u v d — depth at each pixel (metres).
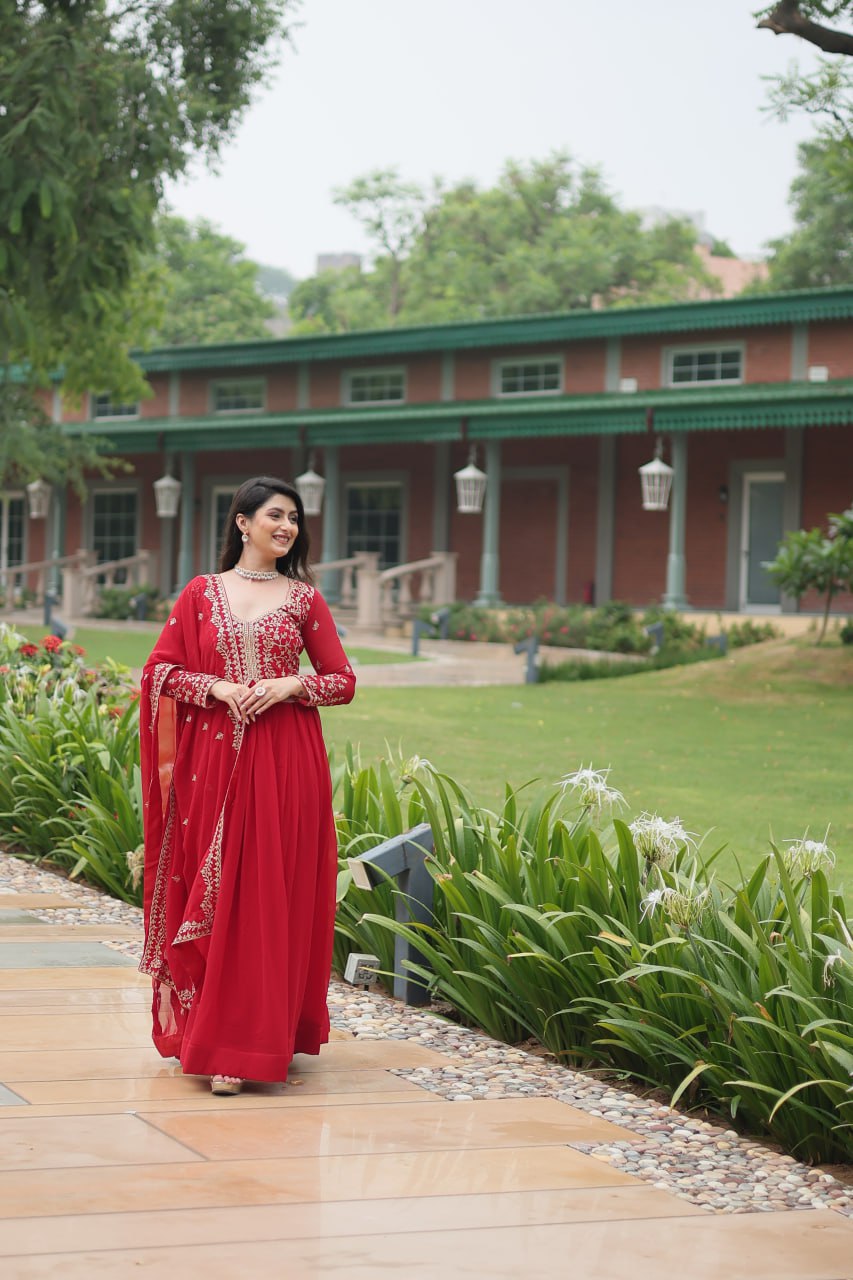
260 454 33.38
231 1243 3.02
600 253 52.56
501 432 26.97
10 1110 3.85
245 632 4.29
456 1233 3.15
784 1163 3.82
